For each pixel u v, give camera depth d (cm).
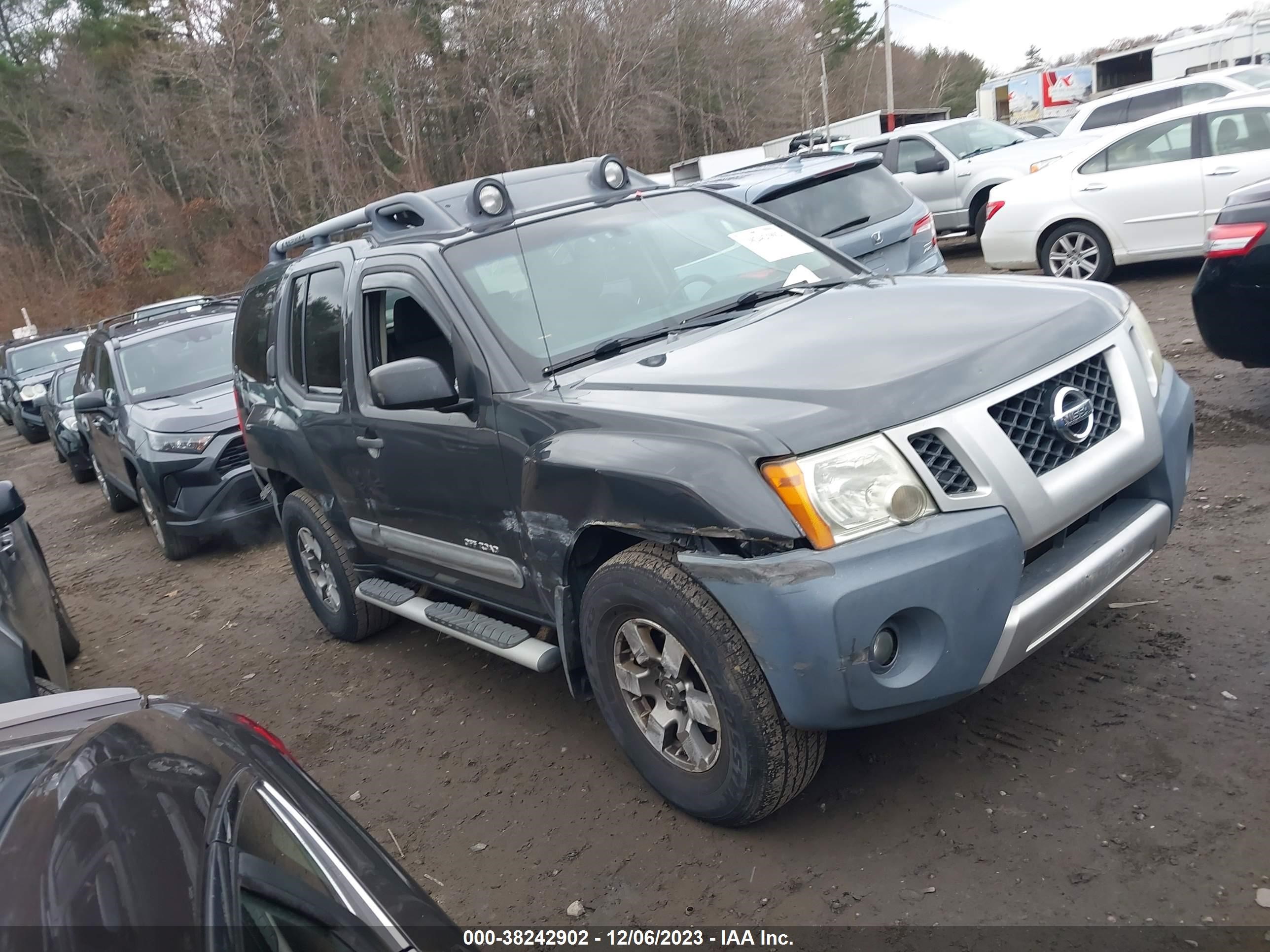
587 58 4147
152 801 192
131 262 4697
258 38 4200
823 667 275
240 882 174
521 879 332
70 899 162
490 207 433
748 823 325
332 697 515
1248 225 542
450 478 403
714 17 4453
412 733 454
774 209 841
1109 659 378
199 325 1019
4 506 430
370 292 446
